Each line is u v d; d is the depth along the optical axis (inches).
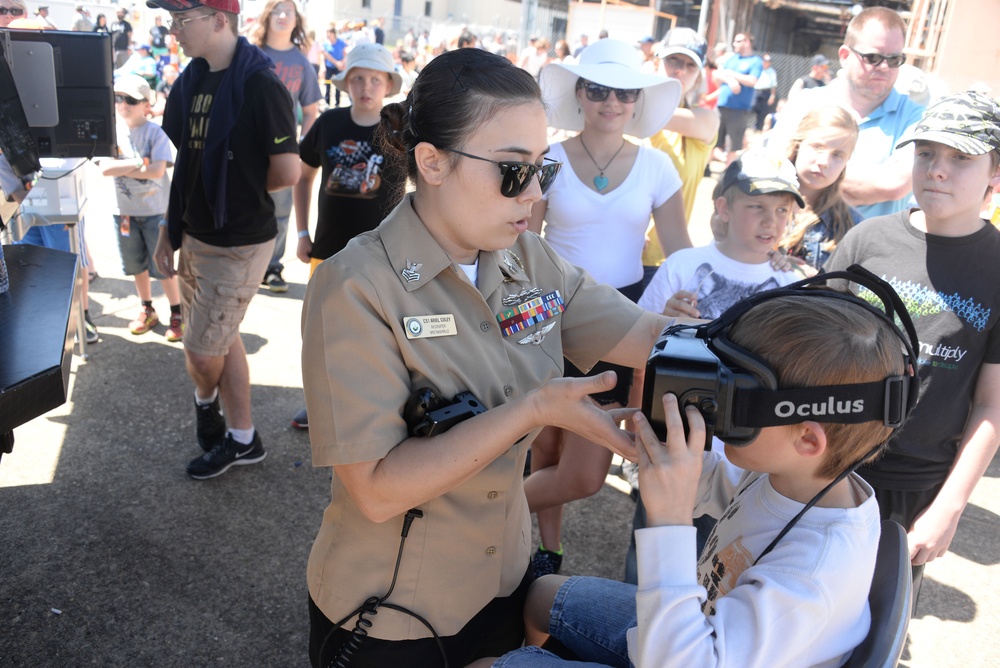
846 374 44.4
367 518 56.2
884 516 86.0
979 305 79.0
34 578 100.0
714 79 433.4
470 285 55.1
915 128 80.4
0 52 89.7
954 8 284.8
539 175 53.1
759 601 44.0
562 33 850.8
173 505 118.0
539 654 56.6
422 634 57.2
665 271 103.0
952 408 81.1
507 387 57.2
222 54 117.8
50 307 78.4
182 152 118.4
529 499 101.3
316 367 51.8
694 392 44.7
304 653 93.0
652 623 44.3
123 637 92.2
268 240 120.8
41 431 134.8
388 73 134.3
